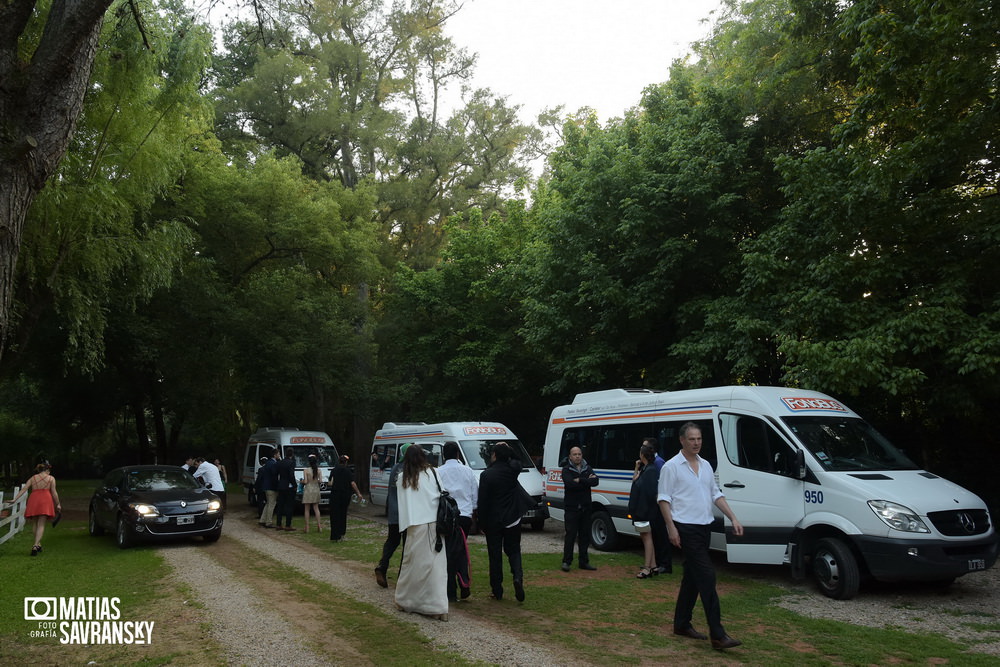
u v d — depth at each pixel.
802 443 8.60
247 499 23.50
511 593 8.16
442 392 22.27
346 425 33.84
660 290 14.18
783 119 14.12
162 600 7.98
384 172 31.44
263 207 23.56
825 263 10.96
